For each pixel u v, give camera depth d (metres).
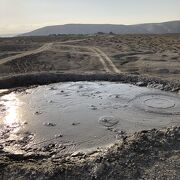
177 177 11.58
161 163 12.38
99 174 11.78
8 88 25.64
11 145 15.64
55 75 27.59
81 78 27.75
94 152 14.62
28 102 21.92
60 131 17.20
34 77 27.12
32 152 14.87
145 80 26.45
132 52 48.03
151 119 18.86
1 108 20.73
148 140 13.89
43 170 11.98
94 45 59.47
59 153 14.72
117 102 21.86
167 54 45.22
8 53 48.38
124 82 26.97
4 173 11.97
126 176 11.66
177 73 32.94
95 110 20.36
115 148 13.54
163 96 23.09
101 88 25.33
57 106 21.12
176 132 14.55
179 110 20.31
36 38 85.69
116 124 18.11
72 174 11.83
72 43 63.53
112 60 42.16
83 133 16.92
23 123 18.33
